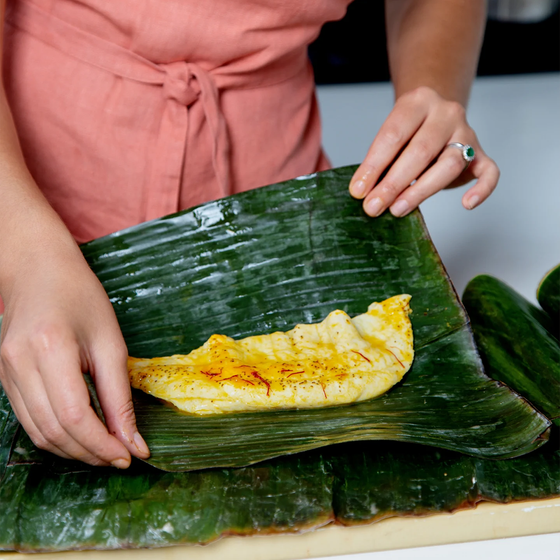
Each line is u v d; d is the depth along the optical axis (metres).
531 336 0.81
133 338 0.82
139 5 0.82
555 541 0.68
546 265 1.24
